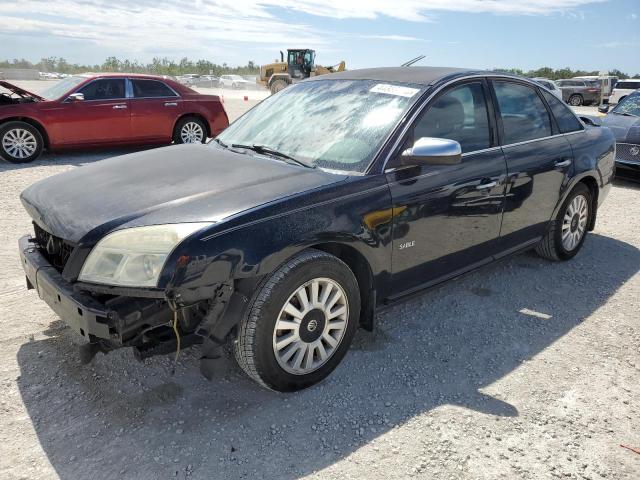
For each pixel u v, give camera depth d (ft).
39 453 7.93
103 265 8.05
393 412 9.15
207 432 8.49
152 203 8.79
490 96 12.76
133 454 7.98
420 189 10.58
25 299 12.66
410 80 11.86
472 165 11.79
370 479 7.67
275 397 9.43
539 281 14.87
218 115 36.17
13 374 9.77
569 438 8.66
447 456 8.18
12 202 21.47
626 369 10.71
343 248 9.89
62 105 30.91
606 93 104.78
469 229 11.99
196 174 9.97
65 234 8.55
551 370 10.58
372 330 10.53
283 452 8.13
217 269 7.97
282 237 8.52
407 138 10.61
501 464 8.05
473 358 10.91
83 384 9.57
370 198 9.75
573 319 12.75
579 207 15.97
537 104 14.38
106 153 35.01
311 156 10.68
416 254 10.89
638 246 18.20
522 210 13.46
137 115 33.01
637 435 8.81
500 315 12.82
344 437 8.51
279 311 8.80
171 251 7.77
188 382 9.73
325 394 9.56
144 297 7.91
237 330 8.76
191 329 8.88
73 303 8.08
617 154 27.35
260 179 9.59
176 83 34.86
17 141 30.25
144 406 9.05
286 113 12.40
